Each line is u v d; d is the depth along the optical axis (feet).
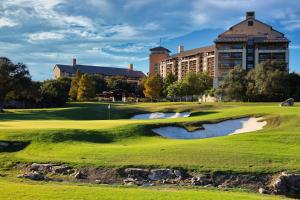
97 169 99.66
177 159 103.19
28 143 124.98
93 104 387.96
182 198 67.10
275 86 351.67
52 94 379.35
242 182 92.32
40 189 71.10
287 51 507.30
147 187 86.17
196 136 157.07
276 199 73.61
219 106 273.13
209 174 95.09
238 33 539.70
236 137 128.16
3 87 310.45
